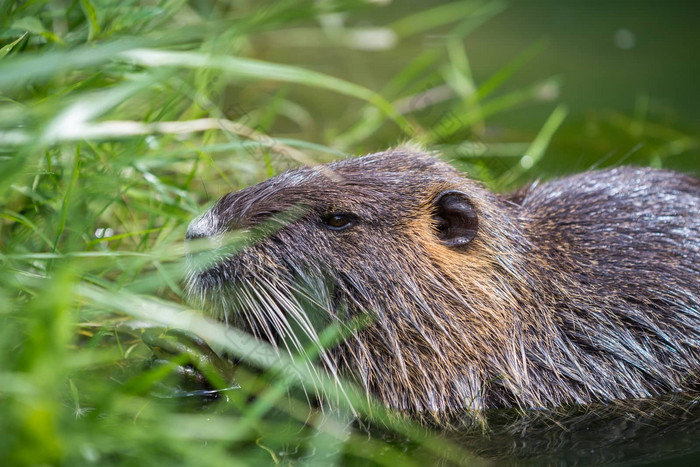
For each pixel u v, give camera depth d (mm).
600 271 6371
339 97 11141
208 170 7750
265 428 5289
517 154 9750
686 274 6418
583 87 12055
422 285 5879
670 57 13500
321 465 4758
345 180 5934
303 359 5332
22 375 4070
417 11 14680
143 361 5910
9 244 5883
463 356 5945
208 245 5582
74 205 5863
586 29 14938
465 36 14141
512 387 5961
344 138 9578
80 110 4848
